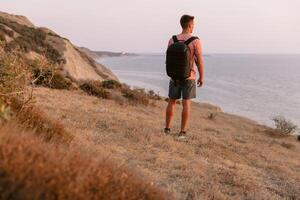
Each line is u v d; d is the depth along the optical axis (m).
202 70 9.76
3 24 55.56
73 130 8.97
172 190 6.14
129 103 23.69
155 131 11.09
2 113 4.51
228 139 13.85
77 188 3.12
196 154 9.48
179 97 10.45
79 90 24.14
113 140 9.21
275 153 13.82
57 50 57.81
